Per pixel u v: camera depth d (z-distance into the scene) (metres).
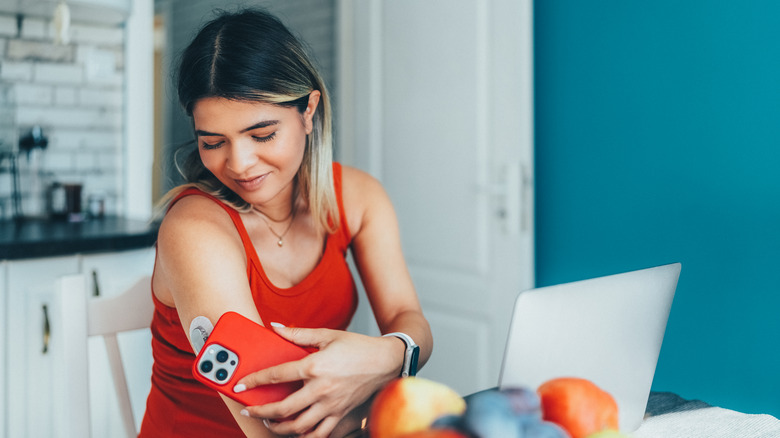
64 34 2.16
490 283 2.12
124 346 1.92
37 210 2.36
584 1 1.95
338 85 2.66
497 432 0.44
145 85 2.53
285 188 1.02
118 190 2.54
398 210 2.42
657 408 0.89
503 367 0.57
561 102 2.04
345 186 1.15
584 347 0.62
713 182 1.69
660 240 1.80
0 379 1.79
